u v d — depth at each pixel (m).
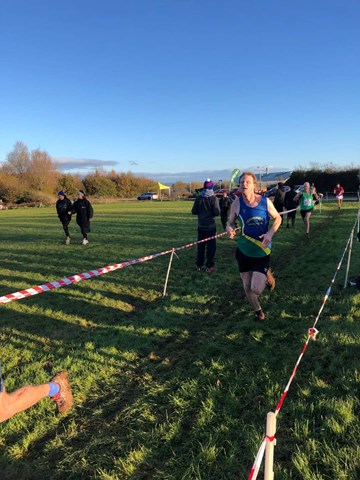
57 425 3.46
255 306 5.38
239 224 5.20
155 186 86.69
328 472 2.57
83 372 4.28
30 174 72.25
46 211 39.50
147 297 7.15
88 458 2.97
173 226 18.28
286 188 18.20
